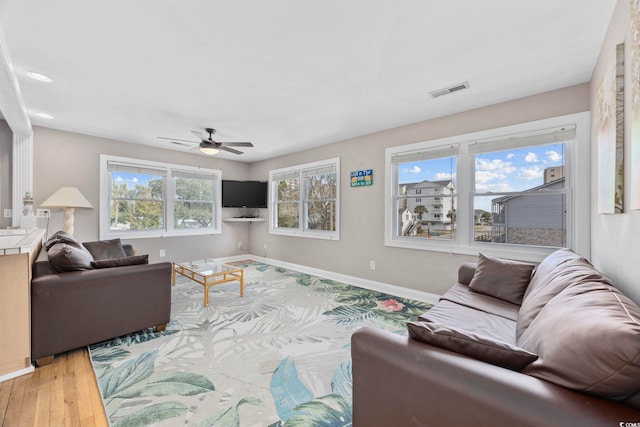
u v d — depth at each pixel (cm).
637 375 70
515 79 249
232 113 332
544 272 193
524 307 168
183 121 362
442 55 212
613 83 156
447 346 103
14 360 188
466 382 88
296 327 274
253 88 267
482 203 315
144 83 257
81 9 164
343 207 448
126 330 241
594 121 229
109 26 179
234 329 268
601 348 76
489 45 200
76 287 216
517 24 178
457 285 263
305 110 323
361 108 316
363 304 341
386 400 107
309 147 500
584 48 202
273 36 190
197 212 558
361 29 183
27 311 193
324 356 220
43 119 355
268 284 430
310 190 515
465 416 87
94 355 216
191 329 266
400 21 175
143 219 488
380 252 400
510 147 292
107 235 445
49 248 243
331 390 178
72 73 239
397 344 108
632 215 137
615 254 167
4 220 358
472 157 322
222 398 169
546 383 82
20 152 359
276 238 573
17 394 171
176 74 241
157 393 173
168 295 266
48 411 157
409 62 222
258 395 172
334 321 288
